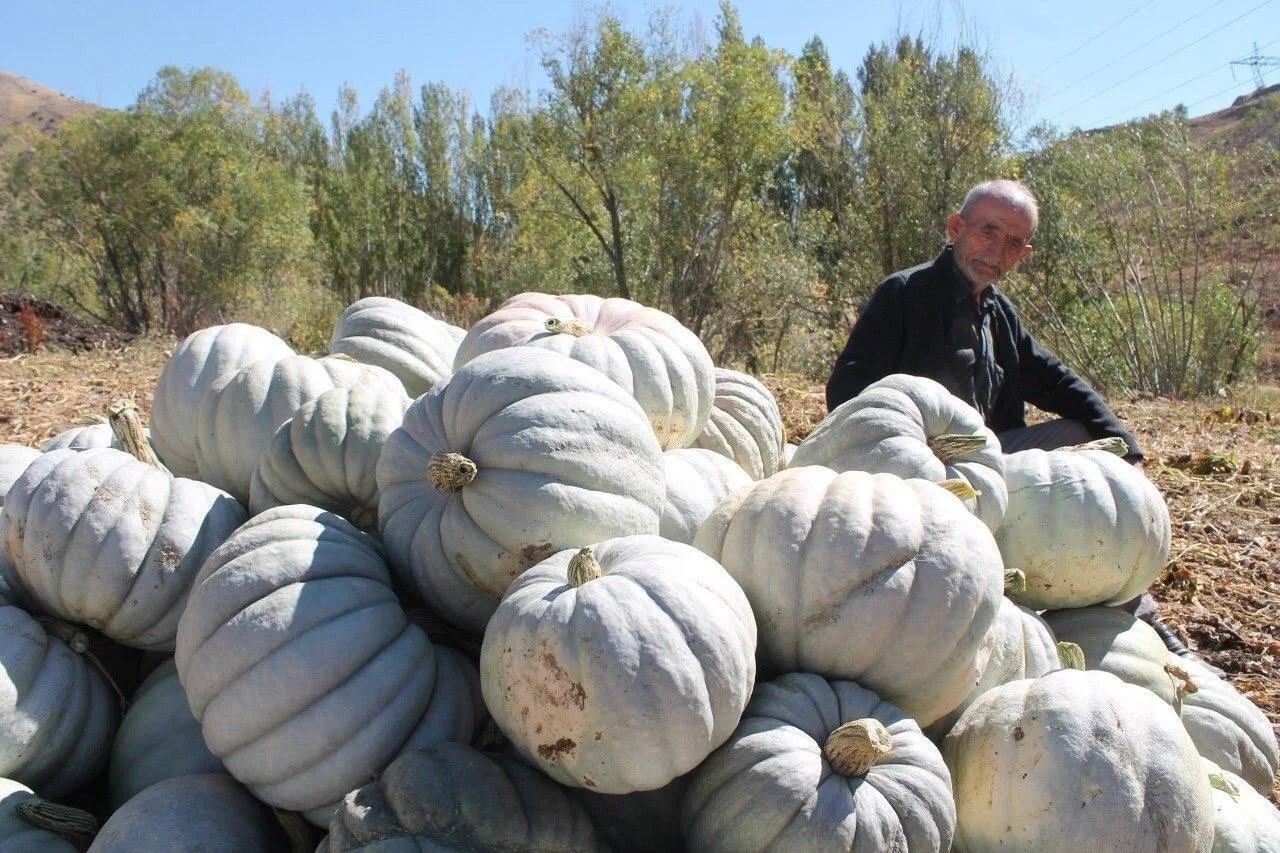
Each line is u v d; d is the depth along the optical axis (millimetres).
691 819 2297
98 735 2713
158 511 2756
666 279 23000
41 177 29578
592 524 2533
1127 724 2389
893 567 2432
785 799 2141
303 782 2328
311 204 35531
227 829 2326
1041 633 3066
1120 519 3318
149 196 28438
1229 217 15477
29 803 2373
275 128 39500
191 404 3539
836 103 22094
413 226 35500
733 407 3891
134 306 30484
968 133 19766
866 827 2135
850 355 4855
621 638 2096
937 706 2533
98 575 2637
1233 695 3400
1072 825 2305
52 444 3709
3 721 2465
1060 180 17969
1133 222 16078
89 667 2768
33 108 136500
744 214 22531
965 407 3395
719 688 2139
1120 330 16297
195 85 30047
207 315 28719
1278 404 13648
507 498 2518
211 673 2367
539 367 2713
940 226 19719
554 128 22344
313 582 2453
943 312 4789
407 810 2094
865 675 2457
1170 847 2299
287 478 3000
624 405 2762
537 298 3691
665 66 21906
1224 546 6570
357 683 2357
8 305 17328
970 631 2457
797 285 20891
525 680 2164
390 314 4113
